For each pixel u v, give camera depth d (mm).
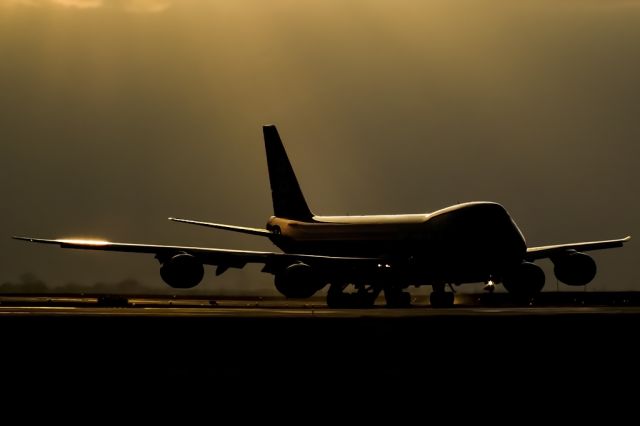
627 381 114812
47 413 97375
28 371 124438
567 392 107938
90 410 98750
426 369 123875
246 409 98938
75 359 133750
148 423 92750
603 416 95375
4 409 99500
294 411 97938
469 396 105562
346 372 121688
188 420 94000
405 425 91938
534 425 91750
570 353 134250
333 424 92375
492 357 133125
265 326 141250
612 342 138375
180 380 116000
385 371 122438
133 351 138875
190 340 141000
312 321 144500
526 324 141125
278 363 130750
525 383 113562
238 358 135500
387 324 141375
